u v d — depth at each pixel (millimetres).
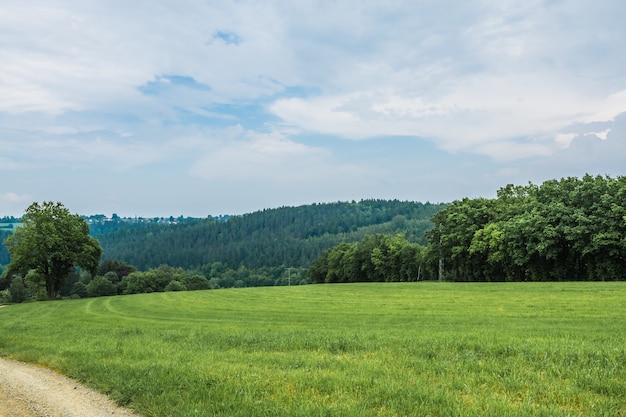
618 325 22594
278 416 7789
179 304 49750
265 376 10656
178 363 12531
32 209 66375
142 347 16422
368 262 115250
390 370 11047
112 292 107938
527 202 74125
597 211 60500
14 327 28531
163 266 150750
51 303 54906
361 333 19000
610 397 8602
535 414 7539
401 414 7793
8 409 9930
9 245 65875
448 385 9570
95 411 9453
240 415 7902
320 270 136750
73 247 67938
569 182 69312
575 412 7820
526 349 12891
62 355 15430
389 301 44781
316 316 33312
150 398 9336
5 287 111750
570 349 12633
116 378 11070
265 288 74812
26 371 13922
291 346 15656
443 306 37500
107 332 23438
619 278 61000
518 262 66875
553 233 61312
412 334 18391
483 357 12617
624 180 62875
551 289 46688
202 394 9305
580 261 66438
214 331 22359
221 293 65188
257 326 26656
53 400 10453
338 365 11930
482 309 34000
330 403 8516
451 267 89188
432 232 88312
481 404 8180
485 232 73312
